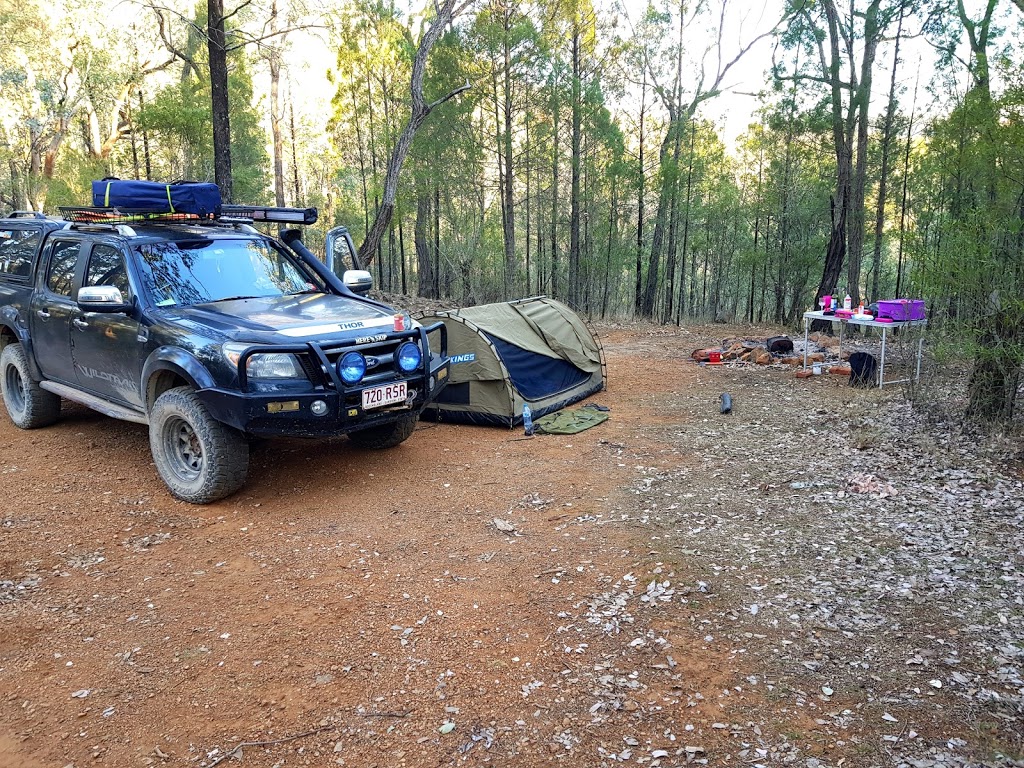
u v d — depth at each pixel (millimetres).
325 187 38406
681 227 27328
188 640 3244
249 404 4430
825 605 3506
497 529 4520
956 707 2707
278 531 4469
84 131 22531
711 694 2830
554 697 2826
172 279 5344
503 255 23266
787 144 22406
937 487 5094
